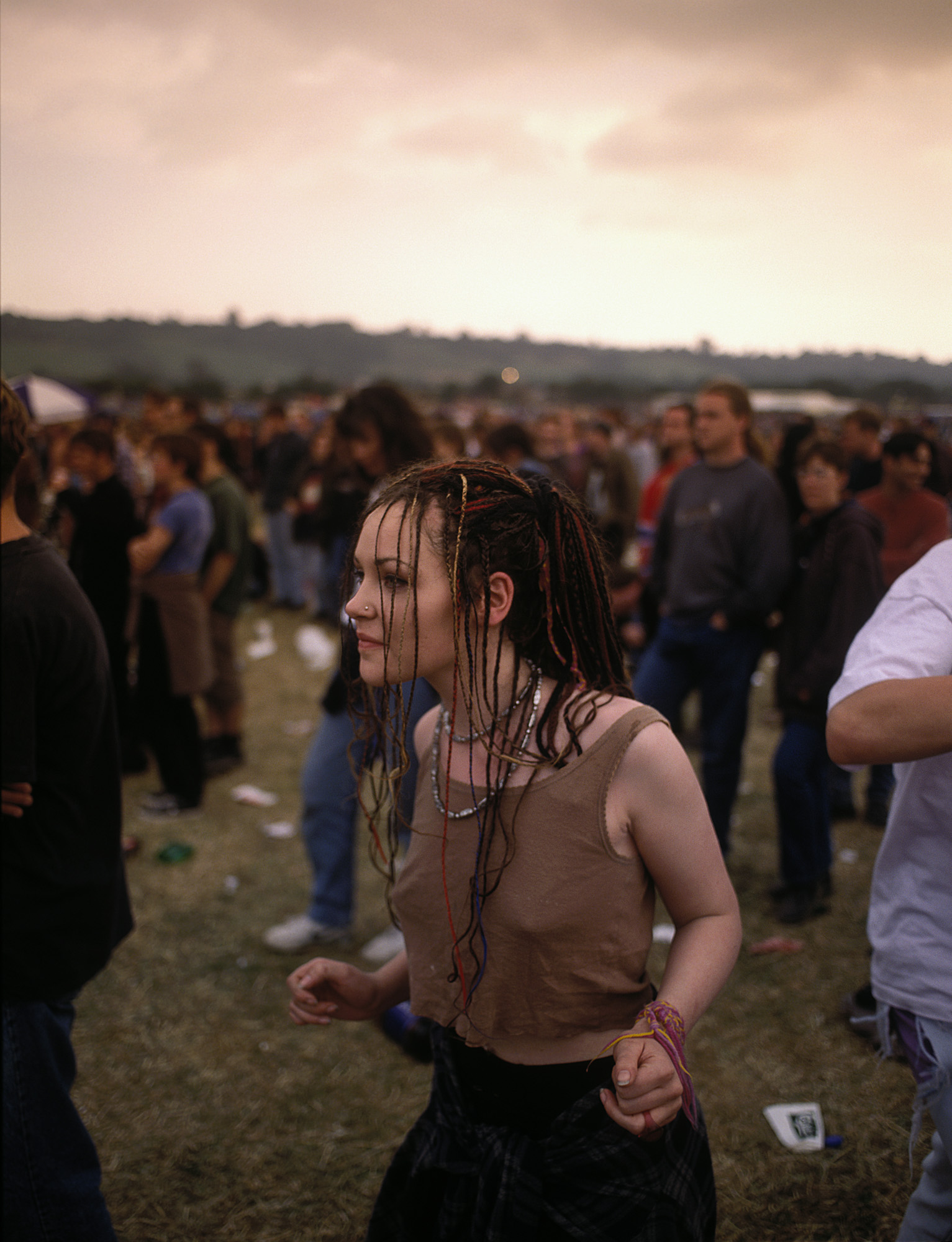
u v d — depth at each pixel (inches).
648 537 239.8
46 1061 62.5
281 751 211.3
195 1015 113.9
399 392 120.7
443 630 43.2
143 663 168.4
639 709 44.5
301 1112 97.2
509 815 43.9
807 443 135.6
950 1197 58.5
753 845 157.9
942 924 53.3
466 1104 49.4
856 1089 98.9
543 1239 45.4
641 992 47.0
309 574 369.7
